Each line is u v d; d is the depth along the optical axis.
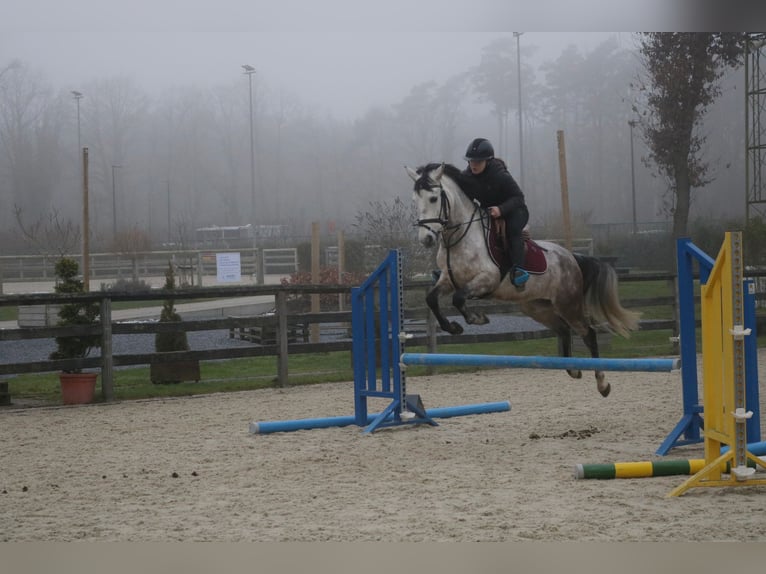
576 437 8.24
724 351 6.12
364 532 5.07
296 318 12.82
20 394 12.38
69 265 12.00
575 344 16.19
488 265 8.08
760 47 23.23
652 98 23.78
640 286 26.34
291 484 6.48
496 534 4.96
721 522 5.15
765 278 19.91
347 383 13.01
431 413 9.11
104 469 7.23
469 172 8.38
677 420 9.05
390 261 8.96
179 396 11.90
